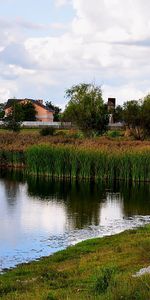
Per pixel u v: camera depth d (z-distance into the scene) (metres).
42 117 156.62
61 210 38.41
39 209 38.78
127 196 45.97
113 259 20.69
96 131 88.44
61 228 31.80
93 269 19.05
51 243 27.84
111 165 56.41
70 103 91.06
